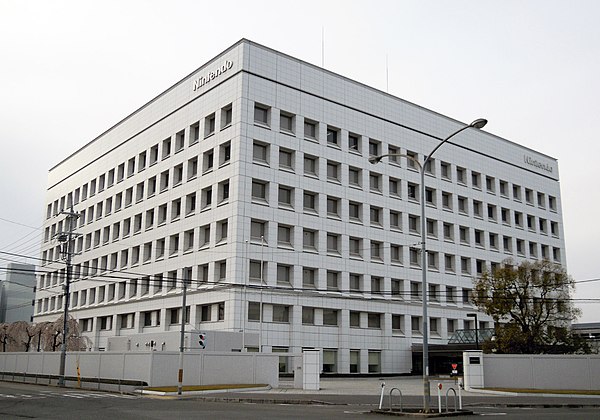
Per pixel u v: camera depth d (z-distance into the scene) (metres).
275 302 60.25
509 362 42.12
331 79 69.38
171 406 27.03
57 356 53.62
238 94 61.88
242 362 44.94
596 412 25.55
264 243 60.62
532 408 28.67
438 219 76.81
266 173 61.88
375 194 70.88
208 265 62.00
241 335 54.97
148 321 70.62
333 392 40.28
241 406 27.80
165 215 71.50
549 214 93.38
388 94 74.94
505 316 58.56
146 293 71.38
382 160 72.31
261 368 45.84
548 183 94.62
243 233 59.25
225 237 61.12
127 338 59.47
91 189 88.44
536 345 52.66
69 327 77.44
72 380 48.16
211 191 64.19
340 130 69.00
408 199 74.31
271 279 60.53
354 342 66.06
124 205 78.56
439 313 74.50
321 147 66.75
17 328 85.44
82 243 87.75
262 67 63.75
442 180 78.38
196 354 42.75
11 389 39.22
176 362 41.97
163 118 73.25
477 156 83.81
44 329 81.31
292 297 61.56
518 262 85.38
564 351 52.94
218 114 64.19
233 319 57.34
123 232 77.81
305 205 65.00
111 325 76.69
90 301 82.56
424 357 25.42
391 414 23.61
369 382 56.19
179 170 69.94
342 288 65.69
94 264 83.88
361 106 71.62
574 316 56.19
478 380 41.25
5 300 133.25
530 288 55.00
